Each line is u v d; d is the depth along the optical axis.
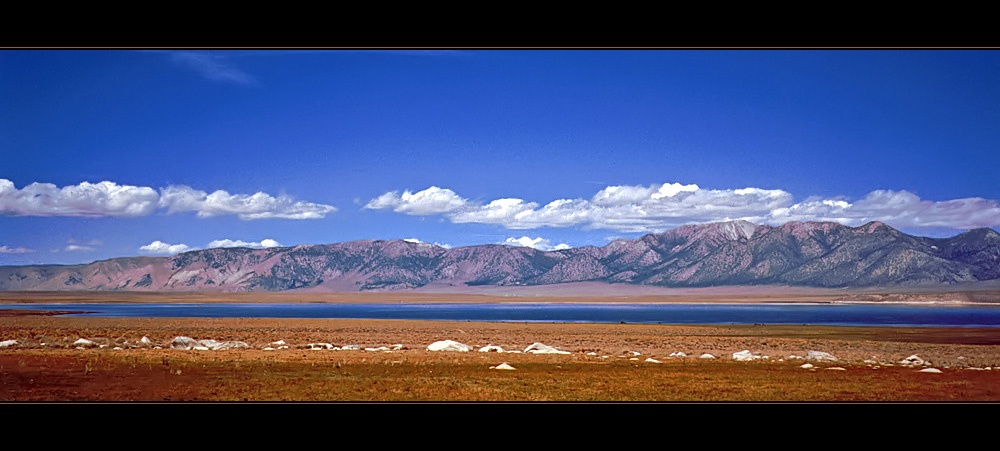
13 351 31.41
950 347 45.56
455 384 23.02
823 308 155.62
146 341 38.94
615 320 94.06
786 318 99.62
